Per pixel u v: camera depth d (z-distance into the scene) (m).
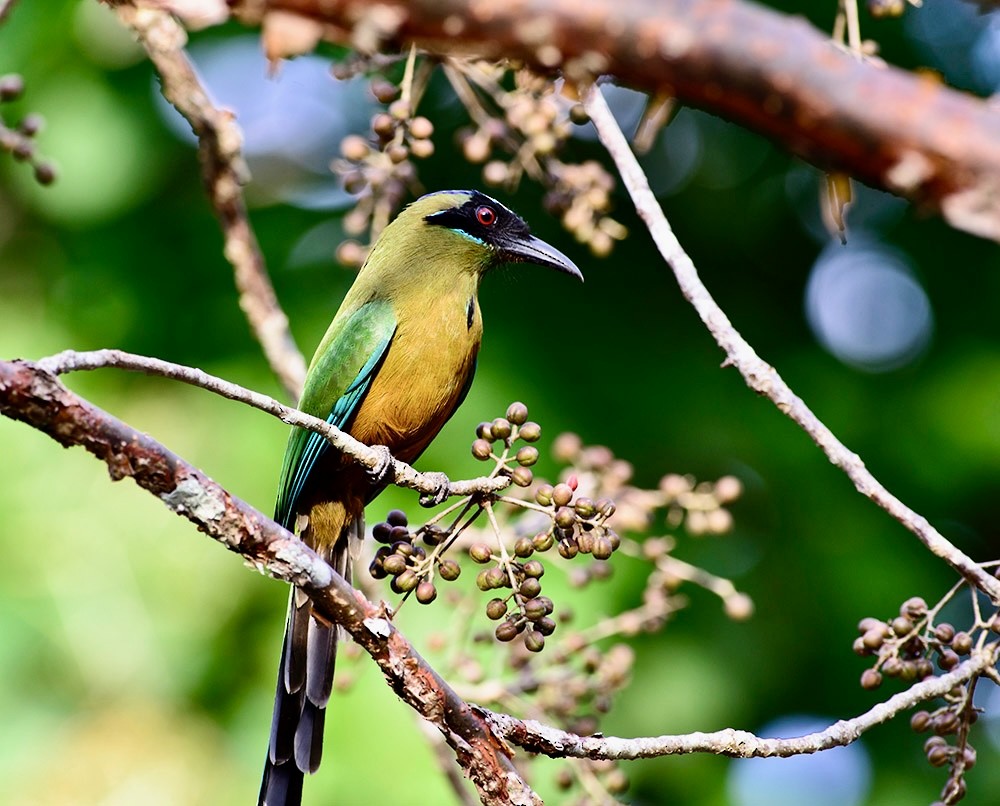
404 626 11.06
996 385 13.89
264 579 12.38
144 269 13.38
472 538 8.39
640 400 13.41
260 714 12.08
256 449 12.59
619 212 14.08
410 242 9.76
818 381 14.02
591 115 7.57
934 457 13.76
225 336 13.17
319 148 14.23
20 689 11.91
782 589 13.32
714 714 13.01
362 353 9.28
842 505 13.50
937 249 14.41
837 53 2.58
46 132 13.18
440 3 2.61
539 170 8.12
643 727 12.98
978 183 2.52
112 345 13.20
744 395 13.66
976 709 6.29
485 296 13.55
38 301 13.27
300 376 9.69
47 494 12.41
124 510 12.43
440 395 9.54
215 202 9.29
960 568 6.23
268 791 7.49
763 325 14.26
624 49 2.57
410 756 11.67
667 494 8.36
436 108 13.74
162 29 5.05
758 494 13.46
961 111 2.53
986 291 14.27
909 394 14.05
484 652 10.51
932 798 13.62
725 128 14.19
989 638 11.99
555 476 12.93
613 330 13.64
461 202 9.80
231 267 13.36
